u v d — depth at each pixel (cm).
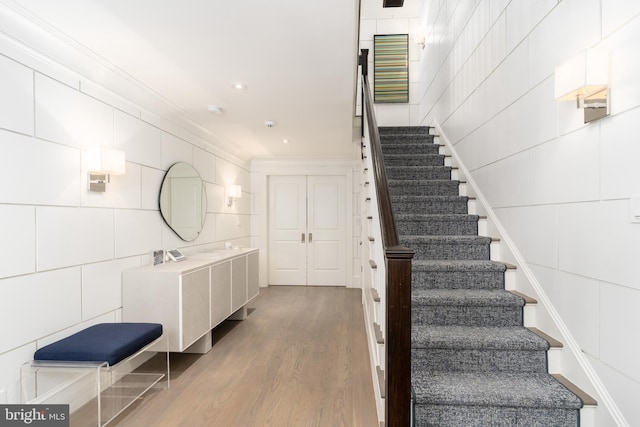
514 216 243
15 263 187
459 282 246
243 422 207
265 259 615
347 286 605
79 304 231
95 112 248
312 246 628
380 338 208
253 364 291
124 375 271
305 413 216
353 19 189
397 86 582
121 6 175
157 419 210
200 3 174
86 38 205
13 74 187
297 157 601
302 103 325
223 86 283
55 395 207
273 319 421
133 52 224
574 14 174
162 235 334
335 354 311
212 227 453
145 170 308
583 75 147
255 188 619
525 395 166
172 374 272
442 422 169
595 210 162
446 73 412
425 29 529
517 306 218
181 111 341
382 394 180
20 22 180
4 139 182
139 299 269
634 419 141
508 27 248
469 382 181
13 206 187
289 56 233
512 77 243
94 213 246
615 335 150
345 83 278
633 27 139
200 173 419
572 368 178
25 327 192
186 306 274
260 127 409
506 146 254
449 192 343
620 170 147
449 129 399
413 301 221
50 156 211
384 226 166
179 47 218
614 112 149
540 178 209
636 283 139
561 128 188
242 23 193
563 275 188
